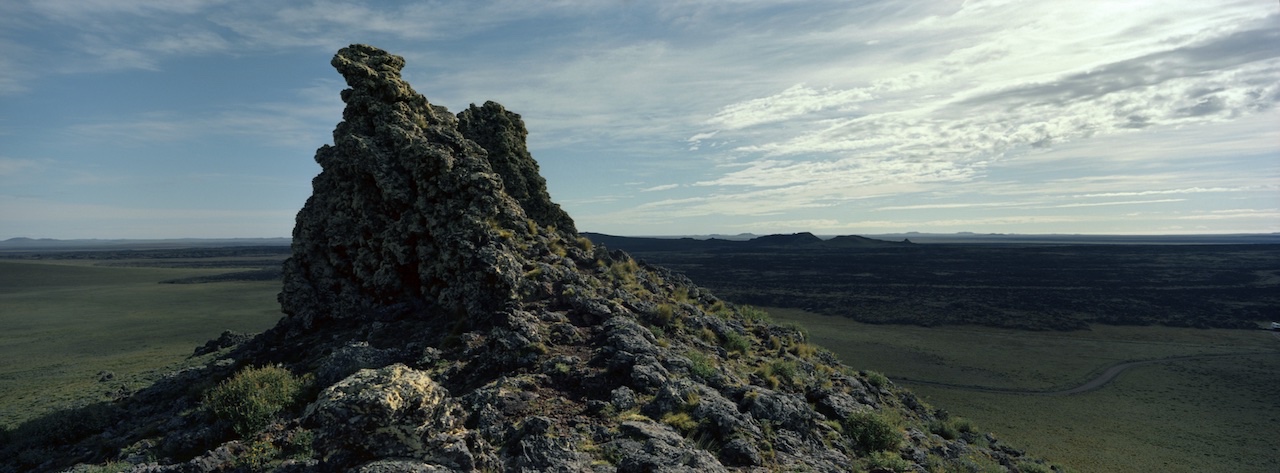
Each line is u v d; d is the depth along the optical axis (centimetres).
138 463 1697
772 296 14850
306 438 1580
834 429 2102
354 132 3303
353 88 3384
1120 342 9250
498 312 2494
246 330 7494
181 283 15762
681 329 2841
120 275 18725
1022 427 4788
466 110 4138
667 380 2008
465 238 2870
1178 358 8044
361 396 1109
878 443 2075
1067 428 4794
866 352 8125
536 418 1603
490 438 1587
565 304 2692
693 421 1767
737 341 2941
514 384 1911
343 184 3256
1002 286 17338
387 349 2373
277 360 2770
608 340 2303
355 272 3169
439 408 1196
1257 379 6794
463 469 1134
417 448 1125
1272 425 4972
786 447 1783
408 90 3553
